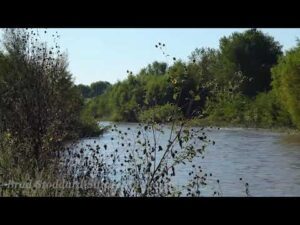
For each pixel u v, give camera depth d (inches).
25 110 415.5
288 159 986.7
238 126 2217.0
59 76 452.1
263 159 981.2
